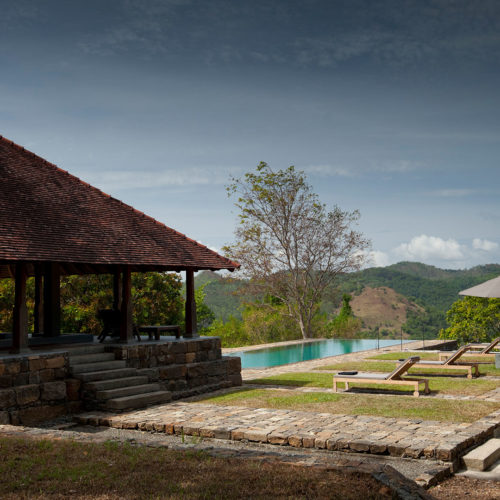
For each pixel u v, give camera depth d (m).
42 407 11.22
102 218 15.30
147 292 31.22
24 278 11.91
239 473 5.93
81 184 16.55
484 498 6.14
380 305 103.56
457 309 37.44
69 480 5.72
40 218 13.28
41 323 16.98
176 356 14.75
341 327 39.75
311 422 9.34
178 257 15.57
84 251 13.04
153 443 7.54
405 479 5.75
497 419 9.29
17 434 7.98
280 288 37.75
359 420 9.42
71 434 8.05
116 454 6.77
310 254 36.75
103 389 12.19
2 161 14.66
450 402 11.10
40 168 15.81
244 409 10.92
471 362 17.98
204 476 5.84
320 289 37.78
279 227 36.75
